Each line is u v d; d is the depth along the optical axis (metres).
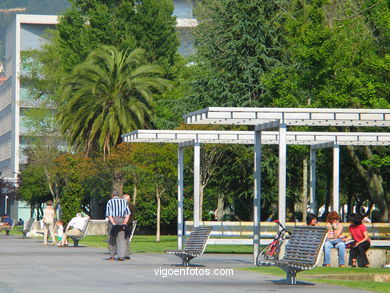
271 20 103.25
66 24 158.38
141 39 159.12
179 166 66.81
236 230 68.75
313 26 79.06
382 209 88.62
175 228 125.69
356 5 87.75
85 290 30.88
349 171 103.19
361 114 50.41
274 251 47.47
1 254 61.69
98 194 147.12
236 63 103.50
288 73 92.69
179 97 121.56
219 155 100.12
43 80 176.50
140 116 122.25
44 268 44.97
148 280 36.41
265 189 100.69
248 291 30.91
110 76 123.56
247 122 51.28
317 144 69.31
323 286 33.75
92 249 71.44
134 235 123.56
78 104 124.25
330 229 50.22
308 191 104.19
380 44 83.44
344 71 77.25
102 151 123.44
